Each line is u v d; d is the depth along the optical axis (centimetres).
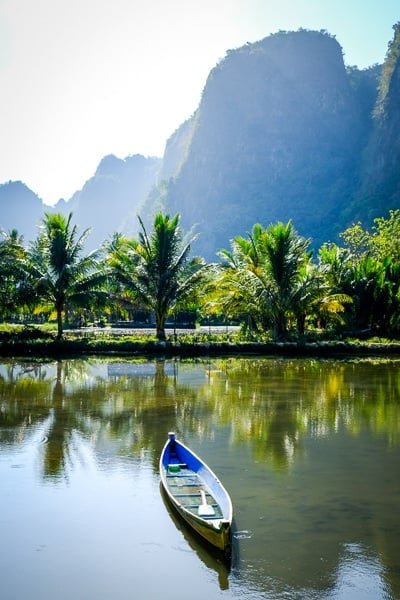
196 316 6656
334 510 1084
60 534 996
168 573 870
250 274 3753
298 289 3769
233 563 891
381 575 860
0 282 3766
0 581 858
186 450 1277
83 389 2378
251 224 18700
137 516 1062
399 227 6241
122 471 1305
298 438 1584
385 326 4478
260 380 2616
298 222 18075
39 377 2730
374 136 18225
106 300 3828
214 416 1852
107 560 909
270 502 1121
